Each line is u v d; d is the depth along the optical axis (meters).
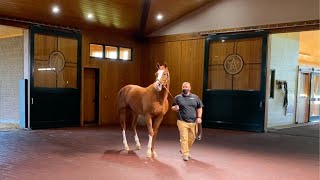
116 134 8.88
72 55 10.56
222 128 10.66
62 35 10.25
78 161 5.68
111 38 11.63
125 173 4.97
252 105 10.09
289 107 12.16
